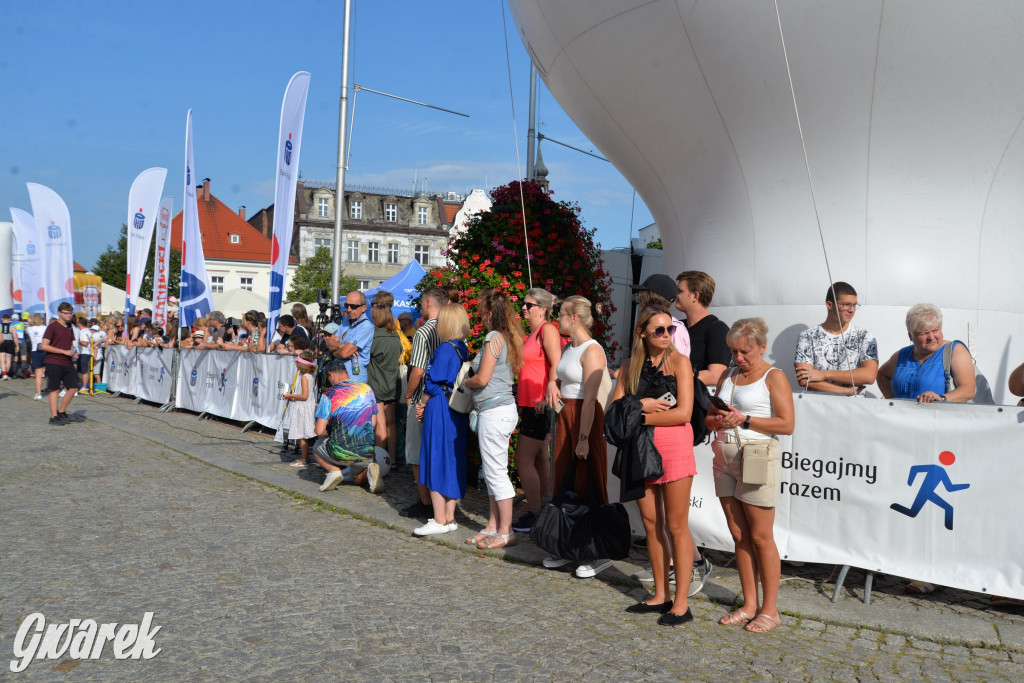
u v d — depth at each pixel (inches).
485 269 300.2
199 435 413.1
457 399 225.8
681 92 256.2
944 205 241.3
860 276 249.1
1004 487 167.8
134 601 169.2
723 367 197.5
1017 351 253.0
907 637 162.9
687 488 168.2
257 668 137.3
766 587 164.4
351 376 316.2
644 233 727.7
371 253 2987.2
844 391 211.9
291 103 432.1
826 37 224.1
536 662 143.3
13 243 917.8
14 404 573.6
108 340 682.2
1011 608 178.7
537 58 309.4
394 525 234.8
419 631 156.9
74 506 251.9
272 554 205.6
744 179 262.1
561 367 213.8
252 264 2711.6
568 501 195.5
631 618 168.6
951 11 212.4
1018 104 227.1
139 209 672.4
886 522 178.7
